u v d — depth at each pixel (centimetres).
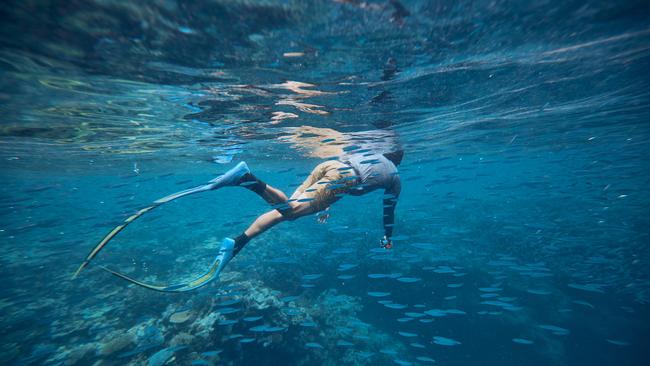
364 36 459
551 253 1673
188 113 818
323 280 1442
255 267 1352
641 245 1622
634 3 444
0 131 900
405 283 1412
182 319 838
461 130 1387
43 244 2133
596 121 1391
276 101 757
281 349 846
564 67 713
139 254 1741
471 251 1748
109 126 919
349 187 439
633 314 1203
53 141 1090
